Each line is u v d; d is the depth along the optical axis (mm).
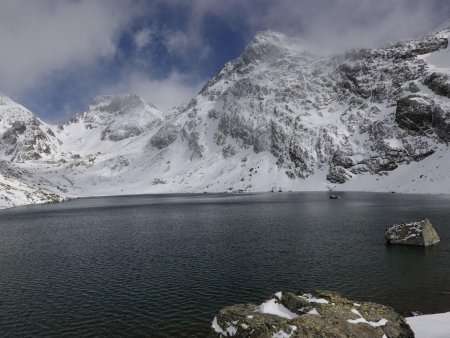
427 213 85625
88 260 51719
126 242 65188
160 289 37281
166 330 27562
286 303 21578
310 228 72000
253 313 21094
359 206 109938
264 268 43625
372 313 20312
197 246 58688
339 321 19234
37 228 89625
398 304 30891
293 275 40312
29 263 50875
